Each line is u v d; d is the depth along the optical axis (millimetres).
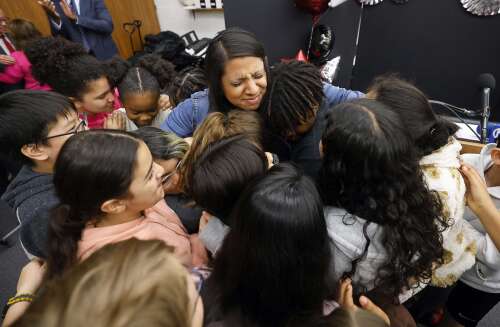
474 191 715
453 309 1122
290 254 494
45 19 2682
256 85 870
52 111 722
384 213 588
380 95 709
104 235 621
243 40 844
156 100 1205
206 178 605
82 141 580
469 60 1199
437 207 628
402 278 638
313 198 510
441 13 1176
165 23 3498
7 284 1672
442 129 688
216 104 986
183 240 755
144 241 334
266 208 489
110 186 574
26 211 740
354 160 575
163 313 269
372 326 388
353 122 575
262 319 524
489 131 1145
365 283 681
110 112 1257
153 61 1414
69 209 605
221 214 643
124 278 284
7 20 2143
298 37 1496
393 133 566
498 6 1078
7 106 701
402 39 1275
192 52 2771
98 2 2381
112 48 2588
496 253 813
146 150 625
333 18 1402
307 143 911
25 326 254
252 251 503
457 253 761
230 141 646
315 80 864
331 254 578
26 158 750
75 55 1133
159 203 804
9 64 1955
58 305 261
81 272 291
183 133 1092
